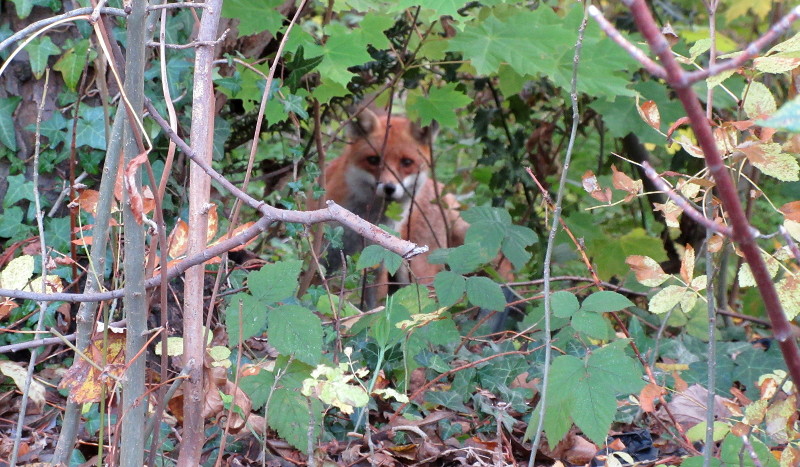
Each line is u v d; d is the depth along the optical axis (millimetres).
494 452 4910
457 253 6148
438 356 6207
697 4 11930
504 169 10711
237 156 10141
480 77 10742
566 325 6441
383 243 3262
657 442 5680
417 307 6449
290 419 4605
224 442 4055
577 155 12328
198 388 3898
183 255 4129
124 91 3457
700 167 9719
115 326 4082
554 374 4559
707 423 3834
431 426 5527
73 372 3795
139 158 3205
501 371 6172
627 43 2125
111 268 6176
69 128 6379
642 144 11414
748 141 3324
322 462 4652
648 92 9180
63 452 3947
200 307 3906
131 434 3602
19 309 5879
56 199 6480
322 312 6859
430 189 13898
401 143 13531
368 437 4719
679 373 6367
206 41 3906
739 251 3719
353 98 10125
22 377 3836
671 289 4059
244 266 5672
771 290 2703
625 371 4484
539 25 7891
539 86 11234
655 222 12789
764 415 3857
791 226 3748
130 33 3393
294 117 6996
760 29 11820
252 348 6535
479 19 9633
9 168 6406
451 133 15672
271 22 7035
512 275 11688
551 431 4527
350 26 11242
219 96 7629
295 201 7441
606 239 9758
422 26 10195
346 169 13797
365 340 6293
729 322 9125
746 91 3533
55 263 4352
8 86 6316
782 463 3754
